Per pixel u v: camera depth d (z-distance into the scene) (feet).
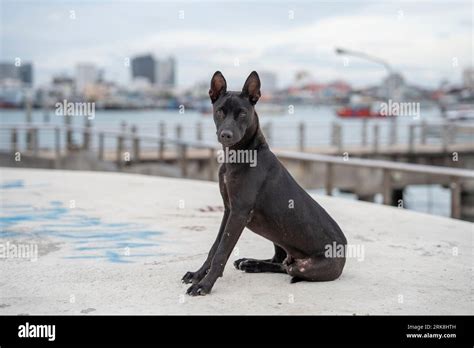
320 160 34.68
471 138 102.83
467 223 25.17
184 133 93.86
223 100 14.98
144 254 19.29
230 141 14.55
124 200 29.30
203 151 79.92
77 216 25.31
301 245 15.92
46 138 78.59
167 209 26.99
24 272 17.22
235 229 15.30
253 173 15.23
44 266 17.84
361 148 95.76
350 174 76.23
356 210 27.84
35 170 42.11
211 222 24.25
